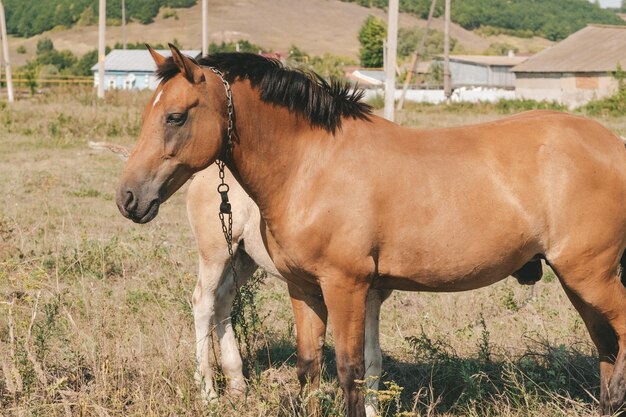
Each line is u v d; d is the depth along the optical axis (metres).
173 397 5.82
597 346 5.47
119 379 5.91
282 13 141.25
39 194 14.04
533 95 53.62
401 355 7.00
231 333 6.39
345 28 139.12
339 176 4.92
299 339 5.53
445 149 5.09
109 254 9.52
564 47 55.72
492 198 5.01
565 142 5.13
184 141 4.74
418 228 4.95
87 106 32.84
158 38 122.81
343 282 4.93
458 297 8.50
